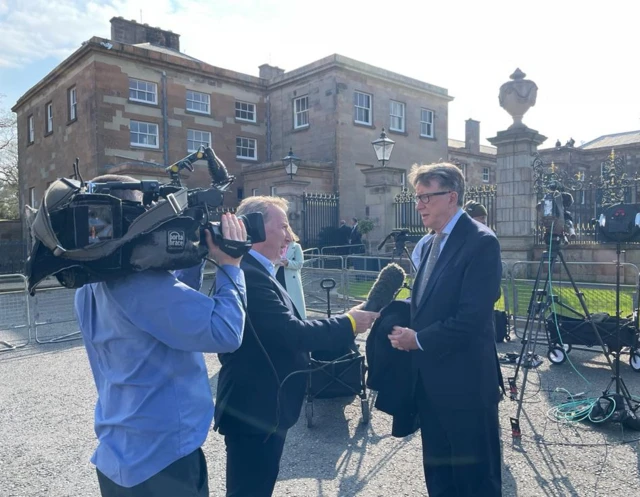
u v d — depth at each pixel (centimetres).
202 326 168
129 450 172
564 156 3034
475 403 244
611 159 1503
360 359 459
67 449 421
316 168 2073
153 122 2041
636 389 521
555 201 530
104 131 1908
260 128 2395
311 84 2239
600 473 351
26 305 836
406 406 268
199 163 2142
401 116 2442
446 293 248
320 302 1077
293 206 1752
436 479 263
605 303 804
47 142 2270
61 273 167
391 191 1617
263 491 225
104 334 179
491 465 251
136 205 170
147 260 163
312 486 352
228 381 226
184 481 175
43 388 588
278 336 217
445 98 2617
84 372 651
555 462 370
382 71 2291
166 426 173
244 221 199
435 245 272
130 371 174
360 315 232
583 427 430
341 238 1753
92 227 155
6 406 527
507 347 707
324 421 473
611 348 580
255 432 220
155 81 2052
